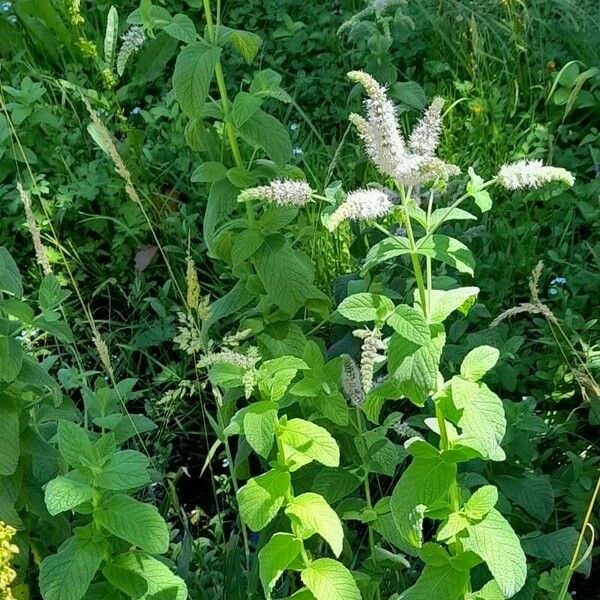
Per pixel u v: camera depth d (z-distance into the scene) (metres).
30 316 0.68
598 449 0.86
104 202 1.13
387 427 0.67
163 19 0.73
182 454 0.95
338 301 0.85
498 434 0.52
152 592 0.58
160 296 1.05
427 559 0.57
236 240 0.72
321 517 0.57
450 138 1.12
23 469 0.68
